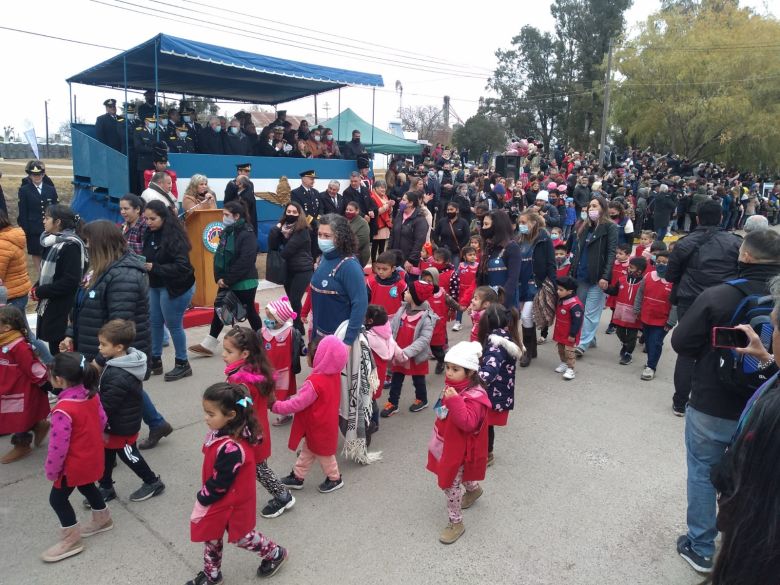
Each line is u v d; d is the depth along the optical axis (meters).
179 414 5.07
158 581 3.06
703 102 31.78
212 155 11.13
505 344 4.13
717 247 4.72
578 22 49.84
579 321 6.16
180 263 5.46
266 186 12.19
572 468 4.37
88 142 11.40
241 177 9.15
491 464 4.39
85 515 3.62
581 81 49.53
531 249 6.34
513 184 16.33
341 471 4.27
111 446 3.62
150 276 5.62
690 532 3.26
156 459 4.32
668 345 7.92
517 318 4.28
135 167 10.32
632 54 34.31
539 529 3.58
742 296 2.91
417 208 7.95
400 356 4.95
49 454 3.09
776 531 1.62
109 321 3.87
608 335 8.37
